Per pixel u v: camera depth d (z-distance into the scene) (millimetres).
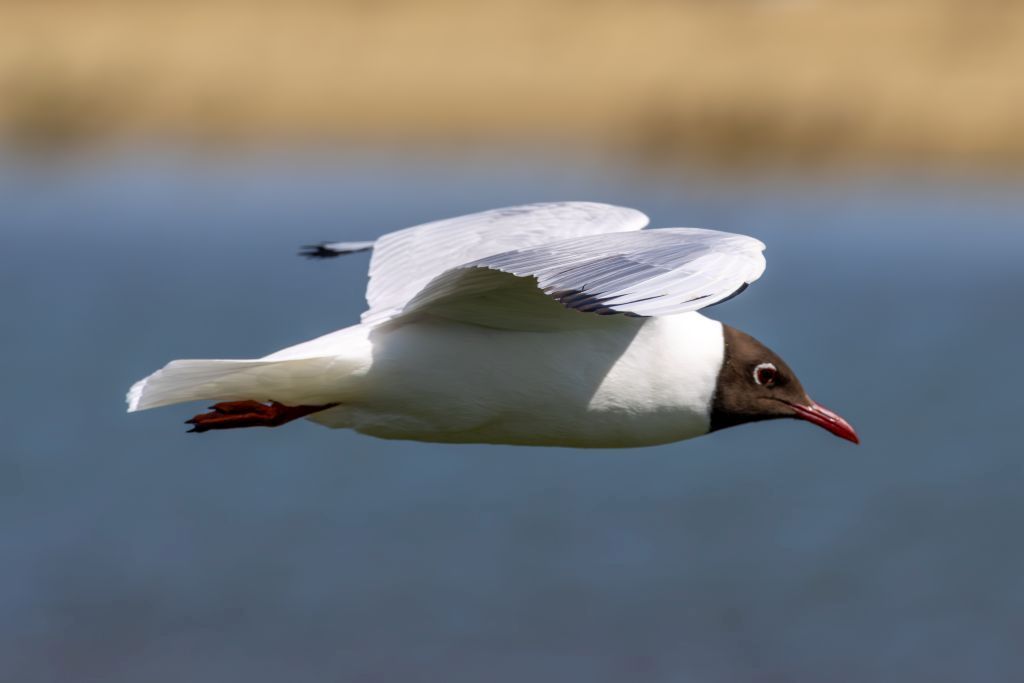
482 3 34375
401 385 6102
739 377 6461
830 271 24484
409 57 33219
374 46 33656
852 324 20969
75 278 24781
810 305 22141
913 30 30500
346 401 6184
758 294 23031
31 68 34312
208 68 34031
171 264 25969
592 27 32812
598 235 5387
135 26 34969
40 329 20828
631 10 33031
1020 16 30344
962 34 30062
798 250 26297
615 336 6230
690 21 32375
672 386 6332
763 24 31688
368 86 33094
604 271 4926
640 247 5117
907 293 22844
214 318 21562
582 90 31578
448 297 5988
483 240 6535
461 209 28641
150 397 5926
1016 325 20688
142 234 28906
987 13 30562
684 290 4770
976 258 25438
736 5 32562
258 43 34219
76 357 19094
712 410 6465
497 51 32844
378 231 26828
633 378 6262
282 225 28969
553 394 6195
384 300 6379
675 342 6336
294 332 20641
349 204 30453
